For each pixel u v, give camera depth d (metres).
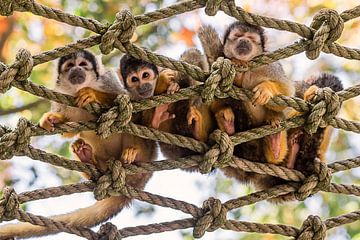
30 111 19.56
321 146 11.98
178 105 11.66
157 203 10.52
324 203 19.64
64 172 19.34
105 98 11.70
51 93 10.12
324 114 10.55
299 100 10.61
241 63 11.54
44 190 10.20
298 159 11.88
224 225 10.64
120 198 12.27
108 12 19.20
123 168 10.44
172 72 11.79
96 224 12.12
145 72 11.72
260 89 10.52
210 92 10.08
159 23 19.50
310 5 18.41
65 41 18.95
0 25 18.56
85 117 11.31
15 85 9.84
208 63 12.27
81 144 11.56
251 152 11.74
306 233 10.82
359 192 11.09
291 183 11.13
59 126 10.05
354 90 10.70
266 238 18.91
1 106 19.88
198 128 11.37
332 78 13.00
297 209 19.62
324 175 10.95
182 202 10.61
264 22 10.29
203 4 10.11
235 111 11.63
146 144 11.74
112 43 9.88
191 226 10.64
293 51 10.45
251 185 12.45
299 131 11.82
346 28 18.70
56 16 9.87
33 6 9.80
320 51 10.45
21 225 11.70
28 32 18.91
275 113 11.43
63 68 12.05
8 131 10.02
